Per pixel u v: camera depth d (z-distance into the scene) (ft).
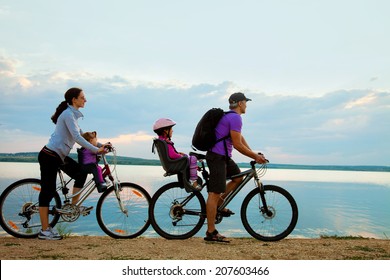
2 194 24.79
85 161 24.94
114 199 25.23
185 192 24.73
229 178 24.62
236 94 24.53
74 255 20.43
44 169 24.08
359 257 21.12
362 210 148.15
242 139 25.79
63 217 24.77
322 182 454.81
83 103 25.00
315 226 97.66
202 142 23.39
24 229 25.23
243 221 24.88
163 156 24.32
